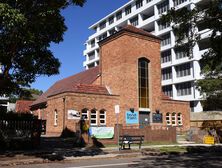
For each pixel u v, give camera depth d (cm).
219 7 1284
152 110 3503
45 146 2241
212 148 2303
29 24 1467
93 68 4322
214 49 1320
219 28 1302
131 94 3362
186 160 1595
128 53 3391
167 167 1302
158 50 3659
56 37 1703
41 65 1814
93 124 3106
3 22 1325
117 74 3425
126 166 1341
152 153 1953
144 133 2750
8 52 1605
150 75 3547
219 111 4844
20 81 1839
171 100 3750
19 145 2011
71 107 3011
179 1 6200
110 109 3212
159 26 6662
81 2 1570
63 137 2923
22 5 1444
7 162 1449
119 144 2230
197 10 1335
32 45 1702
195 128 2978
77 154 1816
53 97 3350
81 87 3312
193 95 5781
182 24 1368
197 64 5681
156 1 6731
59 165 1396
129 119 3306
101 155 1777
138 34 3491
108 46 3619
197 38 1410
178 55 6100
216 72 3644
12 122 2014
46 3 1474
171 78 6322
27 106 5550
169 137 2892
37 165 1402
